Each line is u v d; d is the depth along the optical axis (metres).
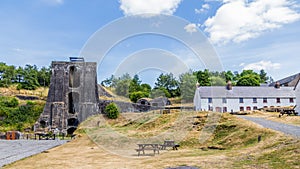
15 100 48.50
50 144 22.36
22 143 23.64
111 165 11.39
